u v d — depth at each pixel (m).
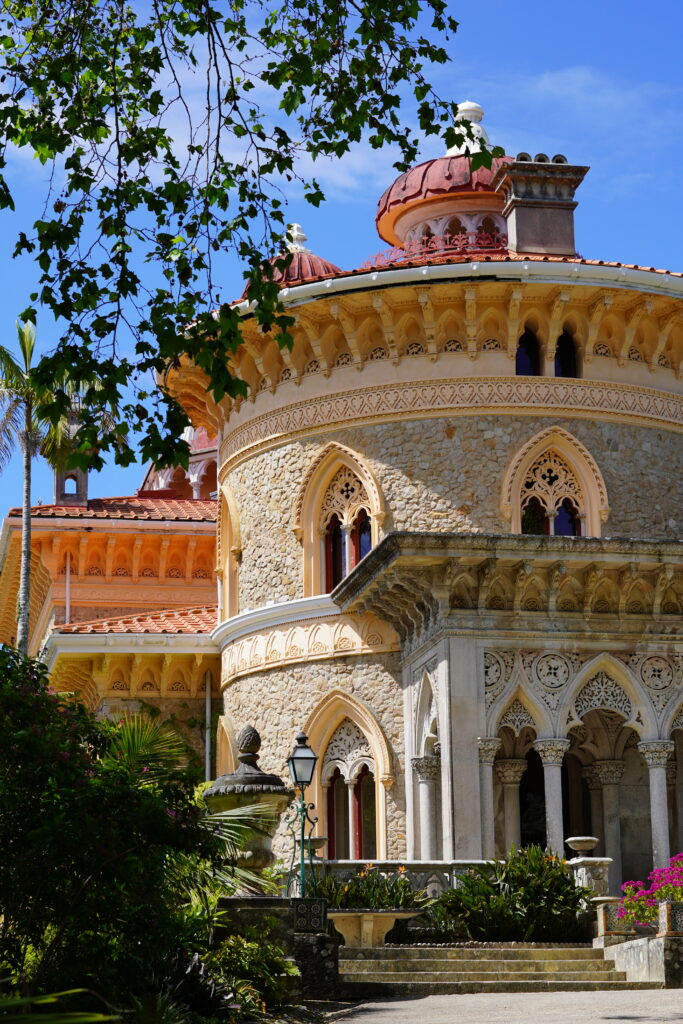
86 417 14.07
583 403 29.12
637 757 28.81
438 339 29.16
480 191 34.06
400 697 28.20
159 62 15.63
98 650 33.22
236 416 32.12
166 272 14.80
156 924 14.57
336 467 29.81
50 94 15.62
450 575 25.02
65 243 14.20
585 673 25.59
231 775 19.55
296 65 15.33
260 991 16.91
